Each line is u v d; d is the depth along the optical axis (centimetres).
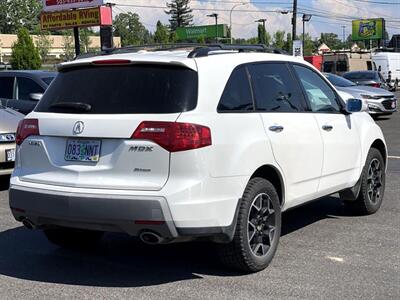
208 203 445
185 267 520
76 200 451
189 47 539
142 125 444
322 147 583
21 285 480
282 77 558
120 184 445
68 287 475
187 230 439
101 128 456
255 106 507
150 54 495
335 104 636
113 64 481
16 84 1217
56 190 463
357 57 3950
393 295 453
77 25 2750
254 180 494
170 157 436
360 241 595
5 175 900
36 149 490
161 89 459
